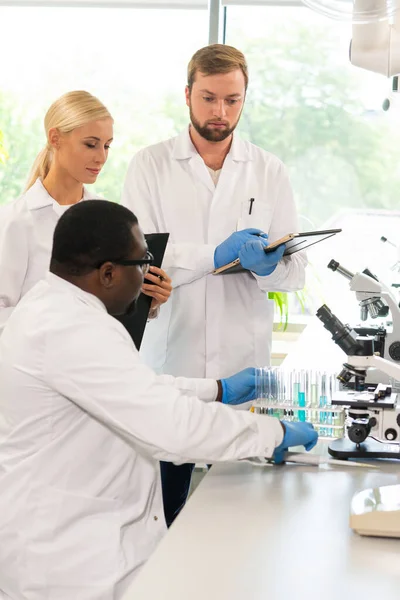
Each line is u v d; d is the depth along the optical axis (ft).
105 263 5.11
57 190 7.78
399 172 13.25
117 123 13.73
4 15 13.62
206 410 5.17
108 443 5.25
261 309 8.77
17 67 13.75
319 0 6.62
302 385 6.31
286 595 3.79
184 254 8.30
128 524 5.25
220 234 8.73
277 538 4.50
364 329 8.95
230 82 8.11
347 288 13.23
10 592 5.00
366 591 3.84
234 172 8.79
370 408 6.12
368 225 13.37
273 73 13.35
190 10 13.44
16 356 5.13
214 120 8.25
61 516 5.00
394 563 4.17
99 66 13.65
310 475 5.71
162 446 5.00
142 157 8.98
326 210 13.50
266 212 8.73
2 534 4.95
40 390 5.08
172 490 8.23
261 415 5.63
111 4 13.51
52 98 13.79
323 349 11.78
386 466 5.91
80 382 4.95
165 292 7.55
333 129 13.35
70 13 13.57
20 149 13.92
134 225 5.22
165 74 13.58
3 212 7.76
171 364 8.80
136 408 4.94
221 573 4.04
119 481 5.27
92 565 4.94
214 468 5.89
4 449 5.16
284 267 8.33
